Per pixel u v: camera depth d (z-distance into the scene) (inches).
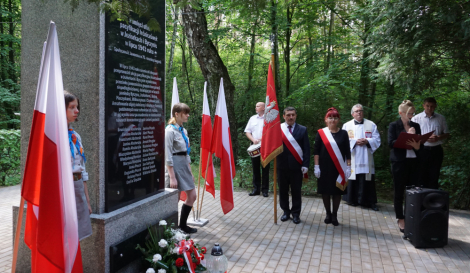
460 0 191.6
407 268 142.0
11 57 546.9
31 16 120.1
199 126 533.6
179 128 169.5
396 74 239.1
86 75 115.4
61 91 85.7
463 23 186.5
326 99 426.3
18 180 299.6
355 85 390.9
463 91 290.2
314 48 432.1
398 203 186.5
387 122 386.6
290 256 152.6
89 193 116.6
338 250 160.9
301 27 467.5
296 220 202.4
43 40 119.1
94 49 113.9
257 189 278.4
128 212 123.0
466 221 211.6
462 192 254.7
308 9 423.5
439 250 162.6
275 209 200.4
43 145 82.4
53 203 82.7
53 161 83.0
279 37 471.2
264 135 196.1
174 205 158.2
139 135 134.2
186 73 588.4
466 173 252.8
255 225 198.1
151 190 143.6
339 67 378.9
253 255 153.0
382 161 385.1
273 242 170.2
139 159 134.7
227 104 398.3
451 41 208.8
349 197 246.8
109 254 113.5
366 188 238.1
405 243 171.6
